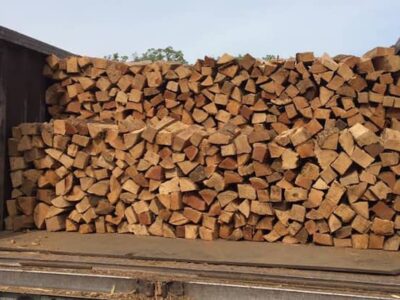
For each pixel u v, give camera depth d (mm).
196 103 5984
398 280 2814
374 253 3918
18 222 5184
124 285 2752
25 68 5730
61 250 3801
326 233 4375
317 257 3635
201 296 2641
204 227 4664
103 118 6219
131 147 4973
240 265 3246
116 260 3404
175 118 6047
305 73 5539
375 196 4270
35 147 5297
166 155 4883
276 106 5719
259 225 4613
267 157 4680
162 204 4832
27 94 5754
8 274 2939
